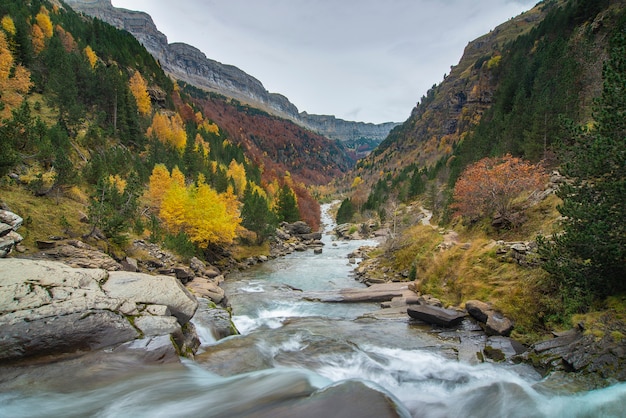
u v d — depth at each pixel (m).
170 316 10.62
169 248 29.45
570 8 109.19
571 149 12.91
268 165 193.00
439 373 10.43
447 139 186.00
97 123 63.16
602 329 9.50
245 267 40.12
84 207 27.30
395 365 11.15
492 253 18.34
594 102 12.02
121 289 11.34
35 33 74.19
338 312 19.44
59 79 56.47
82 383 7.57
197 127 124.12
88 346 8.62
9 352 7.62
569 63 48.31
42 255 17.70
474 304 15.25
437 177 92.88
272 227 54.03
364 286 28.27
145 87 98.94
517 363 10.48
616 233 10.61
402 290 22.44
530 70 87.81
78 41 91.19
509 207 26.62
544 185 26.27
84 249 19.84
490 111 107.12
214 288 21.34
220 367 10.18
